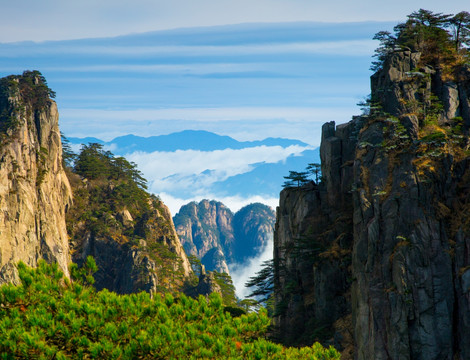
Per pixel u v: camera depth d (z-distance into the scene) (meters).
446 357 67.94
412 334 68.56
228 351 21.00
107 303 21.44
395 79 87.12
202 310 23.27
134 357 19.38
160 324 20.67
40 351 17.97
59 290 21.70
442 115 85.94
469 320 68.12
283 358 21.34
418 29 93.00
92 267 22.70
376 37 96.19
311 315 89.50
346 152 100.25
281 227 108.19
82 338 18.92
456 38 95.56
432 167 75.81
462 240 71.62
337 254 87.06
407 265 70.19
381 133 81.19
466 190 75.75
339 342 78.06
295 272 98.12
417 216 73.00
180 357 19.69
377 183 77.19
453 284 70.00
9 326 18.89
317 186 104.94
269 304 118.62
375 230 74.00
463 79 88.75
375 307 70.38
